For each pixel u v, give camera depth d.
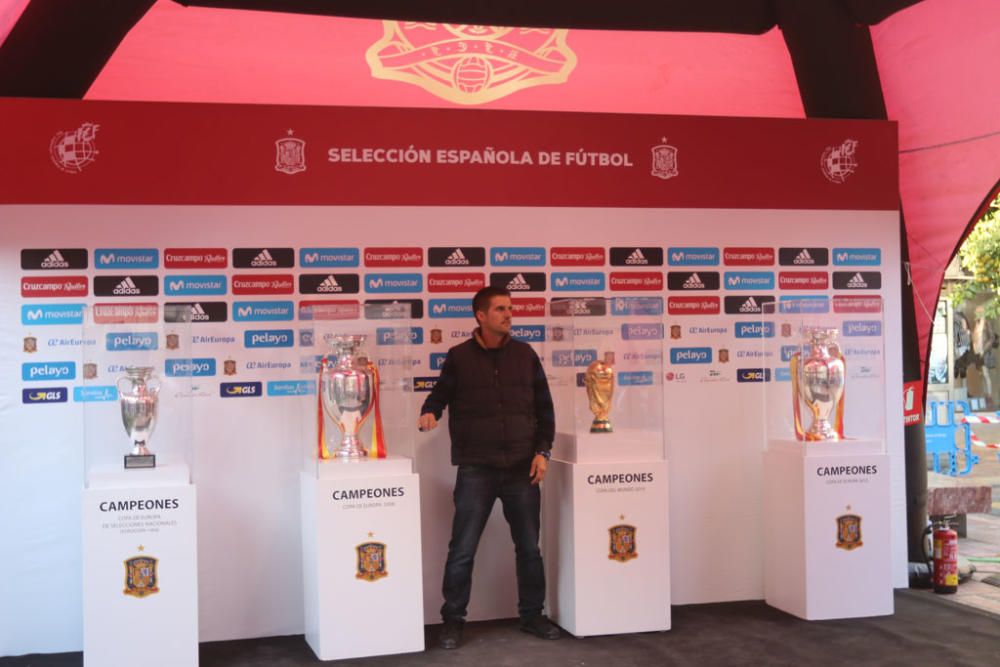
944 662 4.65
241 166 5.38
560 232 5.72
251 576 5.34
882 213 6.16
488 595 5.61
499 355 5.18
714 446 5.88
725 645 4.96
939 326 12.95
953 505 7.31
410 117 5.56
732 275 5.93
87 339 4.70
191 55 6.27
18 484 5.12
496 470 5.14
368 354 5.02
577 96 6.80
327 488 4.79
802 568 5.42
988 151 6.52
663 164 5.86
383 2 5.95
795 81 7.09
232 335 5.34
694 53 6.93
